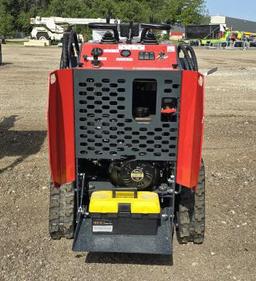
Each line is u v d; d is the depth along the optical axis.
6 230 5.25
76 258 4.72
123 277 4.42
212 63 28.14
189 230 4.83
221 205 6.07
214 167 7.66
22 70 21.69
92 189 4.61
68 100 4.18
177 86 4.11
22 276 4.38
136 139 4.27
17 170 7.29
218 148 8.88
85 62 4.70
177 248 4.92
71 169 4.36
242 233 5.30
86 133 4.27
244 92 16.27
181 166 4.31
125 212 4.27
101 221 4.33
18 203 6.02
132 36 5.68
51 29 50.47
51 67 23.39
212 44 54.97
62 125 4.23
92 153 4.32
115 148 4.30
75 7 57.38
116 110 4.20
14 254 4.75
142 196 4.38
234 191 6.59
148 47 4.78
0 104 13.06
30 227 5.34
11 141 9.09
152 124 4.22
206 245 5.00
